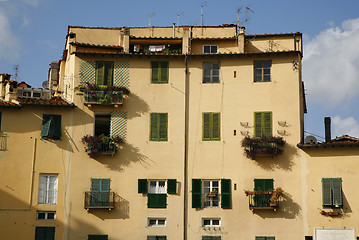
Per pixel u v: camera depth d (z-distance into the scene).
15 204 41.06
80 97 43.22
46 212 41.31
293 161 41.94
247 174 42.00
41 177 41.75
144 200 41.81
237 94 43.38
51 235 40.97
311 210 41.09
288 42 46.22
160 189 42.22
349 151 41.41
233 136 42.72
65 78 45.81
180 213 41.62
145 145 42.69
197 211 41.66
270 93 43.22
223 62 44.00
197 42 46.28
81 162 42.19
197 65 44.06
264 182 41.78
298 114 42.72
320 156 41.72
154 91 43.62
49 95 48.91
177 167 42.34
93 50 45.81
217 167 42.25
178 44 46.62
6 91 44.62
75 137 42.53
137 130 42.91
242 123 42.81
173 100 43.47
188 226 41.44
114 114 43.09
